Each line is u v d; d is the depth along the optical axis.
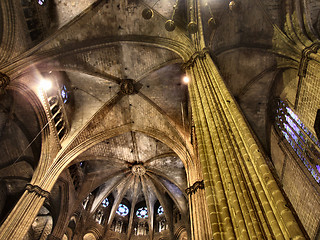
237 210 4.62
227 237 4.49
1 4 12.33
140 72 17.23
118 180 22.28
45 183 14.59
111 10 15.15
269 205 4.25
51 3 14.66
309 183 11.60
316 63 10.55
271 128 14.91
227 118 6.79
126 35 15.91
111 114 18.61
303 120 12.30
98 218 21.66
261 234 3.96
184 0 15.10
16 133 15.89
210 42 13.32
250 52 14.37
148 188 23.73
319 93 10.99
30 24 13.93
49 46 14.03
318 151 11.10
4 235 11.48
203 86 8.91
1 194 17.11
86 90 18.00
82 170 21.03
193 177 14.89
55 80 15.95
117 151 20.83
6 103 14.97
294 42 12.16
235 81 15.27
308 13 12.21
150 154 21.19
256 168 5.02
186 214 20.50
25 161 16.45
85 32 15.12
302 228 3.57
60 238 17.03
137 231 22.47
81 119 18.00
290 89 13.30
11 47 12.38
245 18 13.85
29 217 12.77
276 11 13.14
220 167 5.86
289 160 13.16
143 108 18.58
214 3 13.92
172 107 18.25
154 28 15.34
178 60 15.09
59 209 18.11
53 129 15.72
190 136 17.23
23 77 13.16
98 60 16.39
